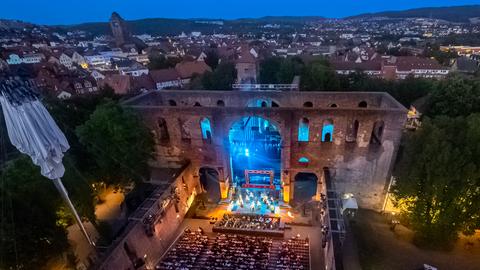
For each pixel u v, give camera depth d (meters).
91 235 31.77
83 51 168.75
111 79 85.06
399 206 32.09
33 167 24.84
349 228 32.44
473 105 38.44
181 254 31.00
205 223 36.56
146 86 87.56
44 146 14.26
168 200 32.94
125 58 145.12
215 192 42.44
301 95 40.12
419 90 57.28
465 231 27.88
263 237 33.22
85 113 41.84
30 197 24.09
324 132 38.59
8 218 21.66
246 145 45.72
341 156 34.44
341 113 31.98
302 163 36.16
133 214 29.06
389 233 31.75
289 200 38.91
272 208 37.75
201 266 29.12
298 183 42.84
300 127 35.38
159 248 31.34
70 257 26.45
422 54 130.25
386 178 34.06
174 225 35.00
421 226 28.95
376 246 29.67
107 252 24.11
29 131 13.74
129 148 32.03
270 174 40.47
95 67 138.50
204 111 34.75
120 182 34.78
